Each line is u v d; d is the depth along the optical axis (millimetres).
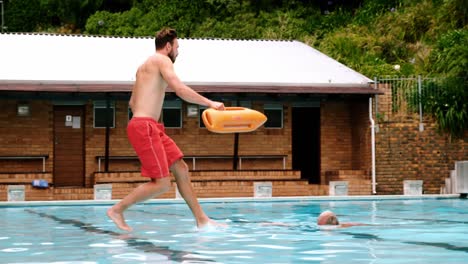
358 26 34875
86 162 23469
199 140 23938
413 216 14148
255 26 38250
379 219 13359
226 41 28250
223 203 19172
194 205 11039
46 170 23125
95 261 7777
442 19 32781
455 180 21438
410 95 23609
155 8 40031
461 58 26156
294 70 24625
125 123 23672
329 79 23688
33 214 15547
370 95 23234
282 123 24547
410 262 7414
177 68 23938
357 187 23016
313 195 22688
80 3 41062
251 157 24172
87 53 25078
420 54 30328
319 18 38156
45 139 23125
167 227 11750
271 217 14125
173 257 8008
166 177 10453
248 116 10047
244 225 12039
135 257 8055
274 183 22484
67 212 16172
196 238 9977
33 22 41250
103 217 14492
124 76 22688
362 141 23984
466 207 17000
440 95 23734
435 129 23594
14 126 22875
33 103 23031
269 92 22531
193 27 38969
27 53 24609
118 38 27578
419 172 23531
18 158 22859
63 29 40531
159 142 10391
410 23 33219
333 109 24859
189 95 10172
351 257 7875
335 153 24844
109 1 41625
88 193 21734
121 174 22094
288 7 39594
